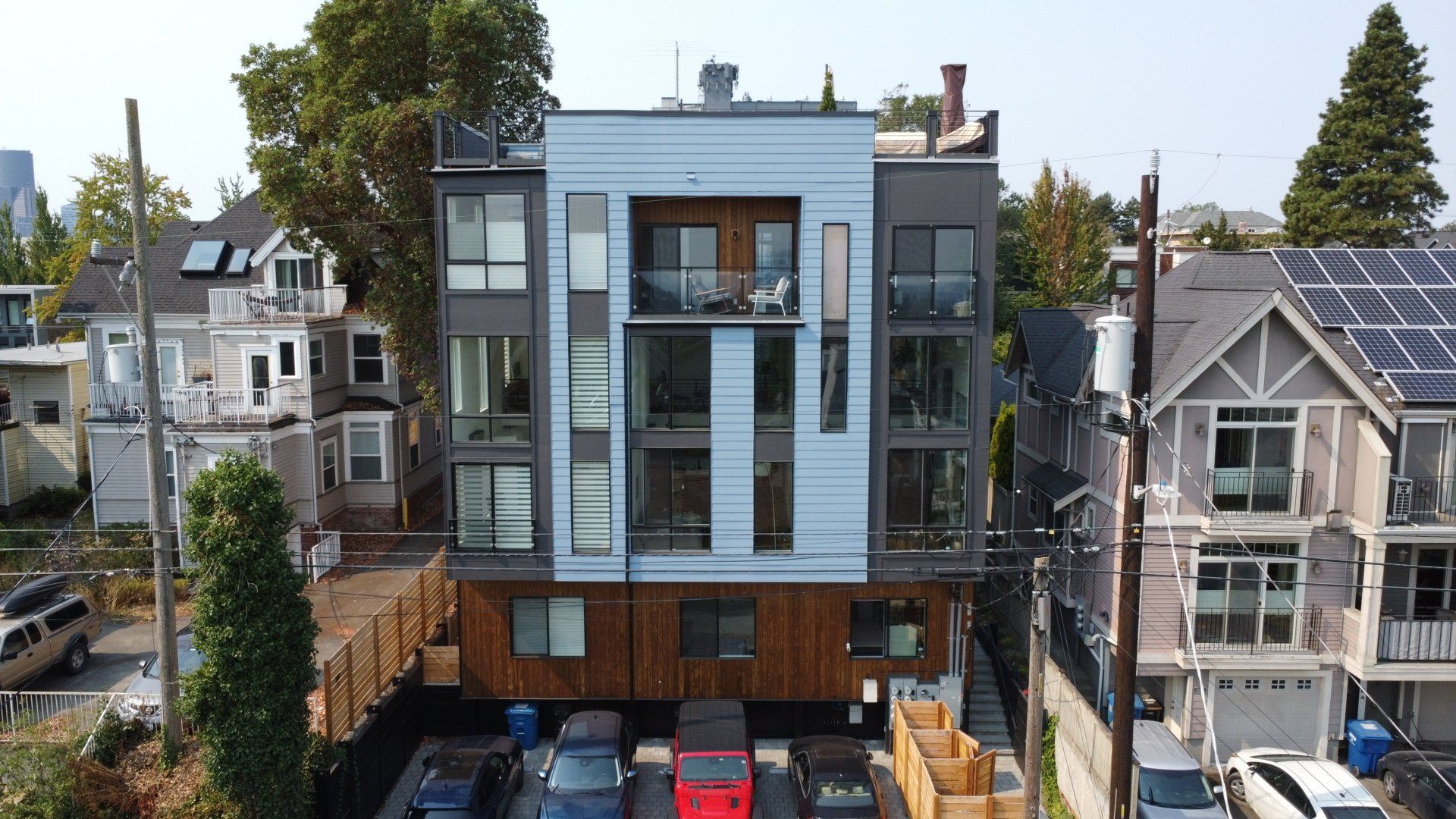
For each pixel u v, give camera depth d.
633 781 18.59
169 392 28.08
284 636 14.73
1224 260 24.47
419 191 24.56
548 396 19.98
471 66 25.33
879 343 19.66
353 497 31.91
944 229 19.42
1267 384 19.62
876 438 19.91
